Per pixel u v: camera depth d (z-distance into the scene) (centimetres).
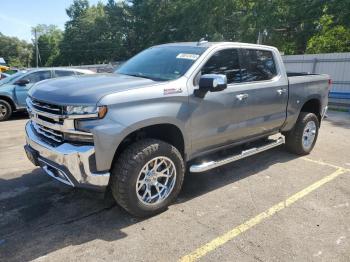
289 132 617
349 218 402
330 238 358
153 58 473
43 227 370
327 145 727
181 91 393
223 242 347
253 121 498
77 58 7544
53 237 351
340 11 2209
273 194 464
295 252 333
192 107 405
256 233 365
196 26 4006
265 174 538
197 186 486
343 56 1494
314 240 354
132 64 489
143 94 360
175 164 398
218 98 432
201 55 432
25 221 382
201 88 397
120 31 6372
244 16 3184
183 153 421
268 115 525
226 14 3631
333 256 328
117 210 408
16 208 411
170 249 334
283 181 511
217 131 445
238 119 471
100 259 317
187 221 387
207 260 319
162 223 382
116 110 341
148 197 386
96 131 330
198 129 419
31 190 462
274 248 339
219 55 451
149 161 371
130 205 368
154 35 5444
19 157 613
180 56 445
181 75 409
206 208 419
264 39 2988
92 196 443
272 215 405
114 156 369
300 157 630
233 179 515
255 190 476
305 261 320
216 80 383
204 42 471
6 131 864
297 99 579
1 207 413
